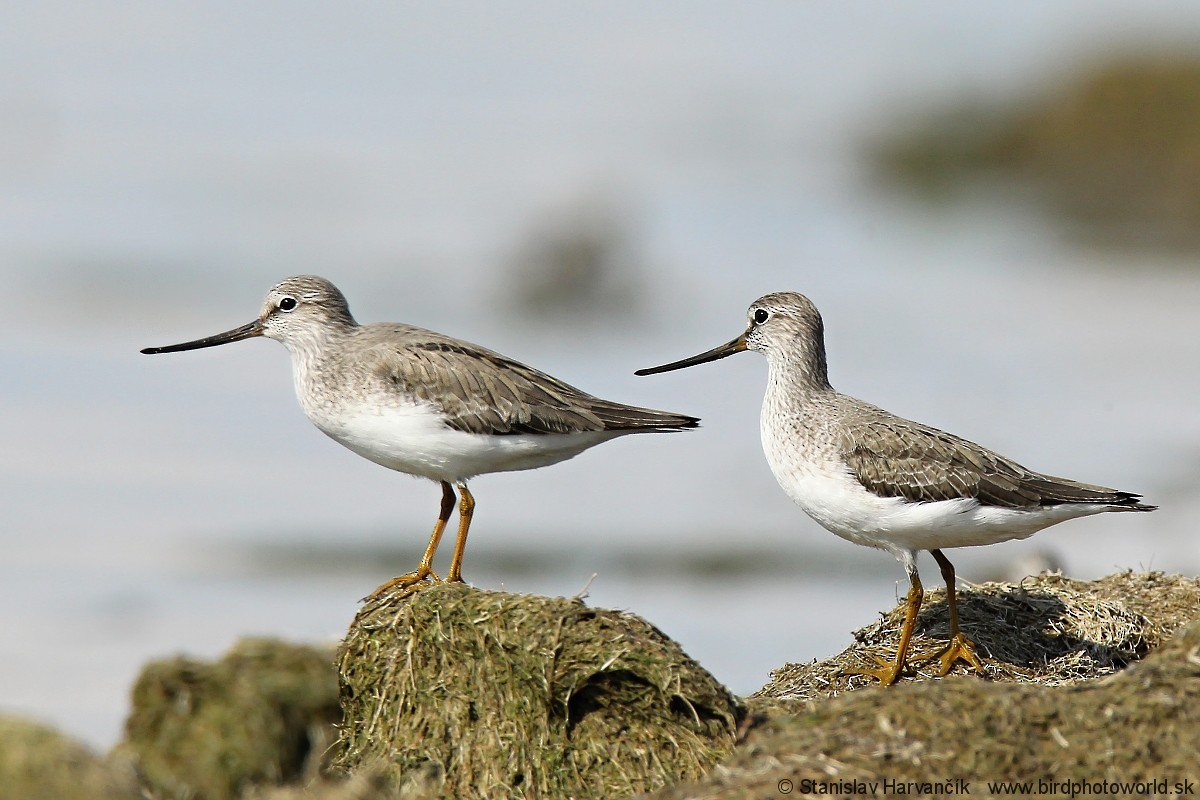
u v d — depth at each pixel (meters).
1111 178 58.66
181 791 8.90
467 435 11.73
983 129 65.56
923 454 11.29
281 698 9.52
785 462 11.91
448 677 9.52
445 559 23.23
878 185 64.00
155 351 12.89
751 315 12.59
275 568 22.78
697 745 9.08
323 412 12.12
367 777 8.88
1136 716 8.41
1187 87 58.88
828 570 22.44
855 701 8.69
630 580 21.78
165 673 9.34
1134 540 21.97
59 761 7.90
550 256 43.97
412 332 12.40
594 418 12.05
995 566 21.17
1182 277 46.19
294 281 12.55
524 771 9.12
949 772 8.14
